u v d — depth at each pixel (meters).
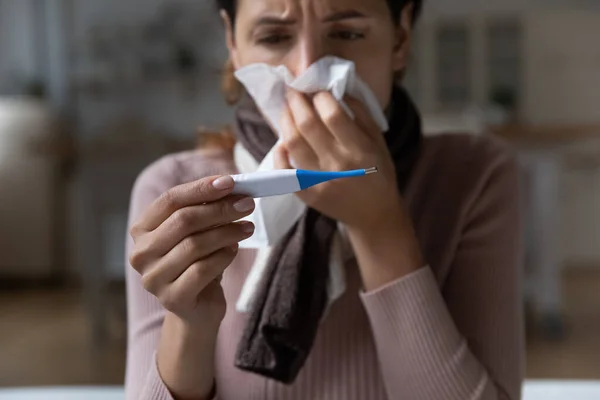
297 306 0.58
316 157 0.54
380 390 0.63
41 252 3.72
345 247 0.63
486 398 0.55
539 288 2.39
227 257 0.49
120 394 0.88
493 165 0.68
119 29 3.79
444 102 3.86
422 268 0.57
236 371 0.63
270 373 0.58
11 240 3.71
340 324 0.64
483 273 0.64
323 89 0.55
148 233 0.49
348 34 0.59
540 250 2.38
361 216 0.56
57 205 3.71
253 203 0.46
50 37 3.78
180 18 3.75
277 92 0.57
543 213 2.36
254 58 0.60
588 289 3.24
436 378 0.55
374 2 0.58
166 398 0.54
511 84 3.85
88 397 0.88
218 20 0.78
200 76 3.74
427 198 0.68
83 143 2.93
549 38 3.79
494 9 3.79
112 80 3.79
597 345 2.29
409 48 0.68
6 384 2.04
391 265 0.57
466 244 0.65
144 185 0.71
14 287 3.61
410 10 0.67
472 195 0.66
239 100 0.71
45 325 2.78
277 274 0.59
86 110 3.80
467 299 0.63
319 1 0.57
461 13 3.82
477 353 0.60
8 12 3.75
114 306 2.69
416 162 0.69
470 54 3.83
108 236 2.49
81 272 3.74
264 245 0.55
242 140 0.65
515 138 2.35
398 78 0.69
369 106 0.58
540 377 1.98
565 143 2.40
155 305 0.64
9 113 3.67
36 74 3.80
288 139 0.54
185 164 0.72
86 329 2.69
